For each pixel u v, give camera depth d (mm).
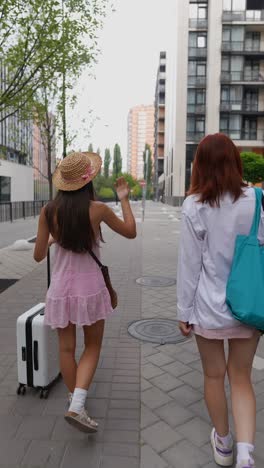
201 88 46969
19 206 26797
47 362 3271
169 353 4250
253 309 2035
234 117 46250
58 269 2748
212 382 2391
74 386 2881
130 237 2844
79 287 2674
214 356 2328
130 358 4117
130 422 2967
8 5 6938
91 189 2723
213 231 2191
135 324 5145
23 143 15445
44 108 10664
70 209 2580
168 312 5688
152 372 3807
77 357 4039
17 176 34000
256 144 46156
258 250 2127
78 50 8906
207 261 2223
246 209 2174
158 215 31156
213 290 2205
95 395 3355
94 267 2729
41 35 7559
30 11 7613
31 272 8383
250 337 2223
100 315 2729
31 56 7852
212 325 2174
